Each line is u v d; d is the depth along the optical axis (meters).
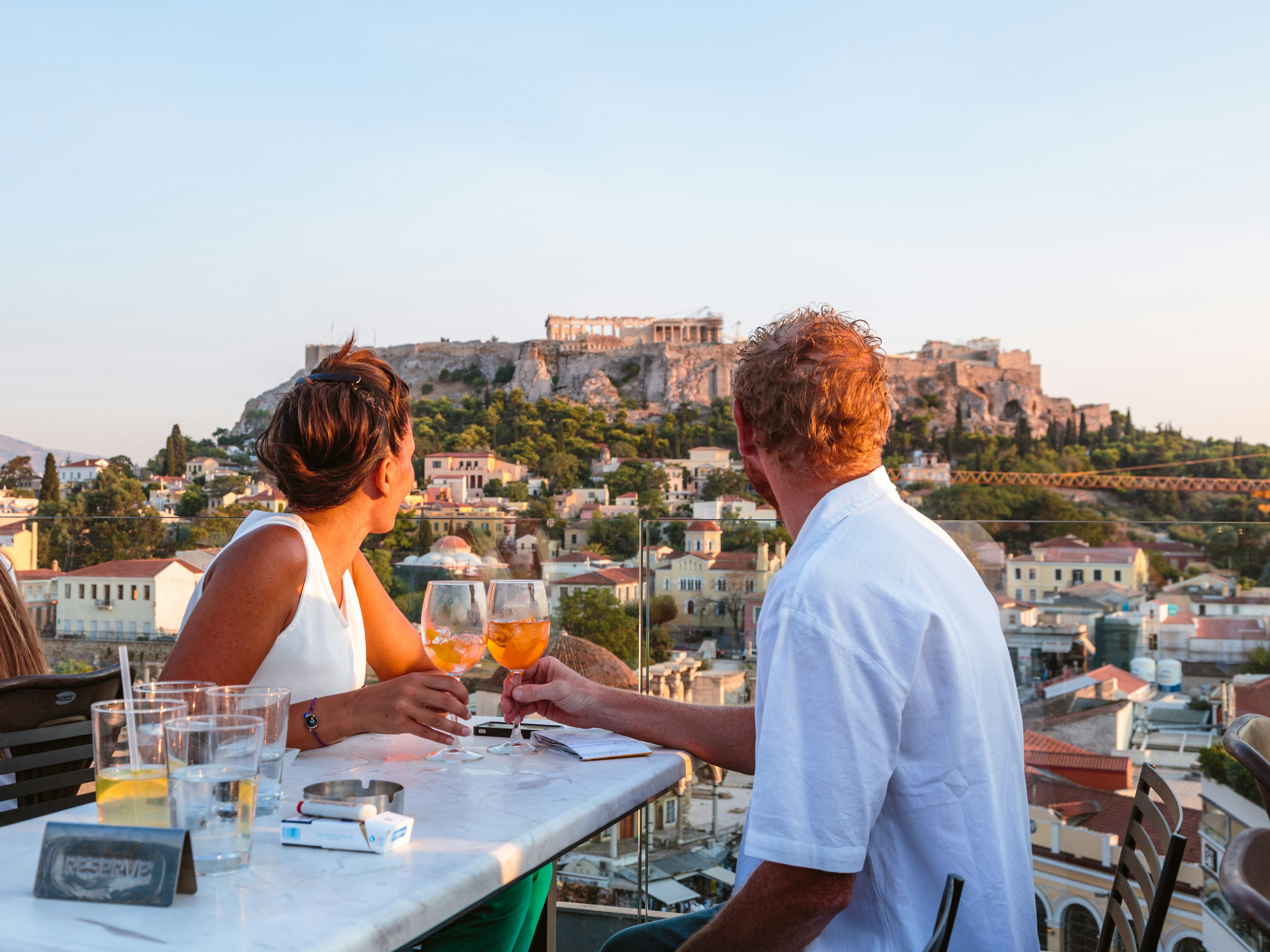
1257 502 105.19
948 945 0.89
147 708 0.89
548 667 1.46
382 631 1.71
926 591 0.97
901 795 0.97
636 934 1.40
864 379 1.08
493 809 1.00
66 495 80.00
